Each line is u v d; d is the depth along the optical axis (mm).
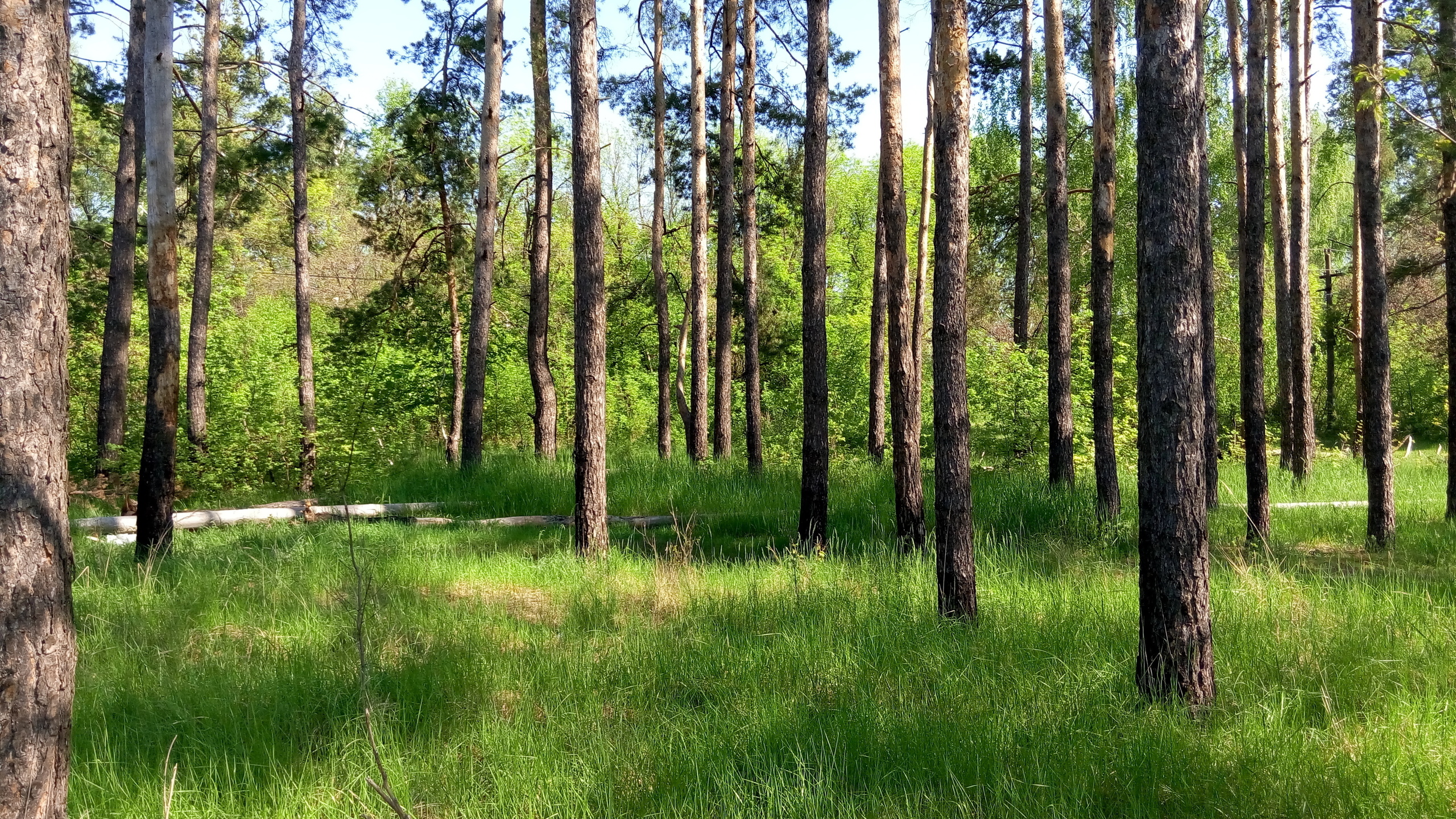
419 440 20750
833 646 6113
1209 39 22531
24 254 2686
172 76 8859
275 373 18484
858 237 30781
